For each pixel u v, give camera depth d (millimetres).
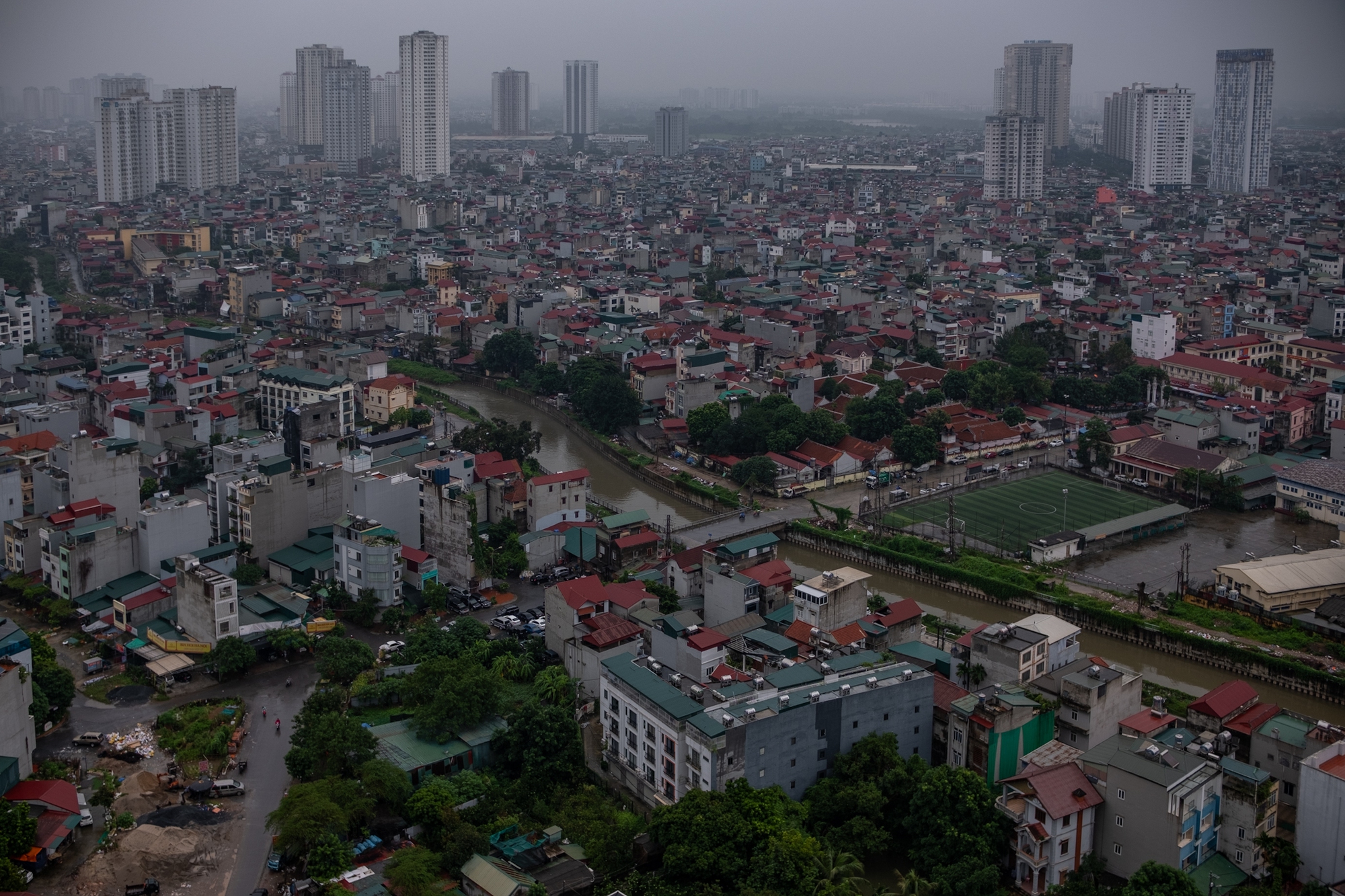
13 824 188750
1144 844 187000
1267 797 191250
